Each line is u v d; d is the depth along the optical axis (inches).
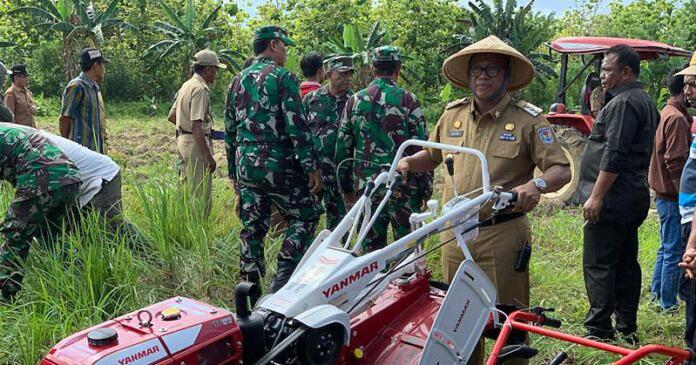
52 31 1028.5
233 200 255.3
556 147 128.6
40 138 163.5
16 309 157.0
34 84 1044.5
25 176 158.6
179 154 244.5
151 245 190.7
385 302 121.3
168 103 1087.6
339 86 226.7
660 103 727.7
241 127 184.4
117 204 188.9
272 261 203.6
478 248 132.8
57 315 153.0
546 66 874.8
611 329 170.6
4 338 140.6
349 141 206.1
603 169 159.8
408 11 1005.2
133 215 215.6
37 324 142.6
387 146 196.9
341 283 107.5
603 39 407.8
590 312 171.3
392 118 195.8
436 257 215.8
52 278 160.4
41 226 174.6
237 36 1137.4
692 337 127.3
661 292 192.1
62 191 161.6
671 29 948.6
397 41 994.7
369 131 197.9
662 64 750.5
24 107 352.8
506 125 132.3
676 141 180.4
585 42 403.9
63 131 249.4
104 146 262.7
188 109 240.1
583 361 160.7
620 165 157.9
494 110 132.9
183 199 204.7
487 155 133.0
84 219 175.3
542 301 188.5
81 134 249.9
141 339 90.0
